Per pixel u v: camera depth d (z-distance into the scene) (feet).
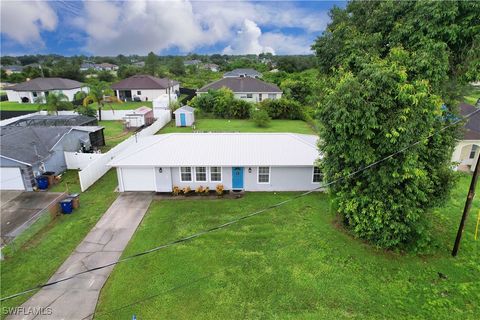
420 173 35.81
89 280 36.04
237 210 52.26
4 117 123.34
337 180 39.22
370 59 41.16
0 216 50.52
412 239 40.60
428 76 37.17
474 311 31.53
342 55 51.19
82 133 81.00
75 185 63.72
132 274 36.81
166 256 39.99
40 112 126.93
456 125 41.16
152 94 184.96
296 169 58.90
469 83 45.27
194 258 39.55
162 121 115.85
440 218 49.21
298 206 53.47
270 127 112.37
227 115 132.46
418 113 34.94
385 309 31.71
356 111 35.19
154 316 31.01
